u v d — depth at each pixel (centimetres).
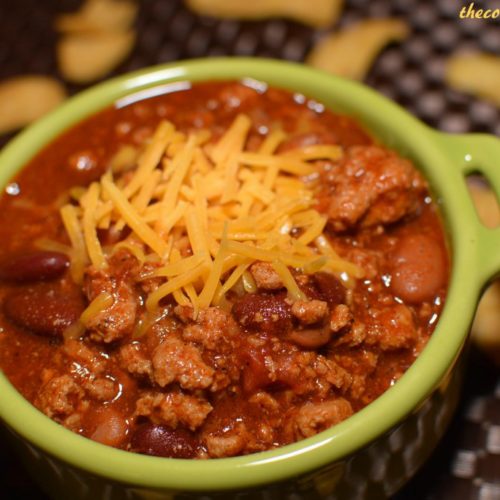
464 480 32
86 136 33
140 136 32
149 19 42
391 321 28
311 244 29
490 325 34
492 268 28
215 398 27
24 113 39
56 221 31
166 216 29
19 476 32
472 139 30
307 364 27
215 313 27
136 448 26
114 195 29
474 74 39
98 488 26
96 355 28
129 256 29
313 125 32
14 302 29
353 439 25
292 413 27
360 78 40
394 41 41
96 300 28
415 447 28
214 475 25
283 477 25
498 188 29
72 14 43
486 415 33
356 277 29
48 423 26
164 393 27
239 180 30
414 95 39
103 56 41
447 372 26
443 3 41
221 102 33
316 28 41
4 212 31
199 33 42
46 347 28
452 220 29
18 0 43
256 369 27
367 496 28
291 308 27
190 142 30
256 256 28
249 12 42
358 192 29
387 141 31
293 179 30
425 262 29
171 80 33
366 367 28
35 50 42
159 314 28
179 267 28
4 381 27
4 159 31
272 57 41
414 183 30
